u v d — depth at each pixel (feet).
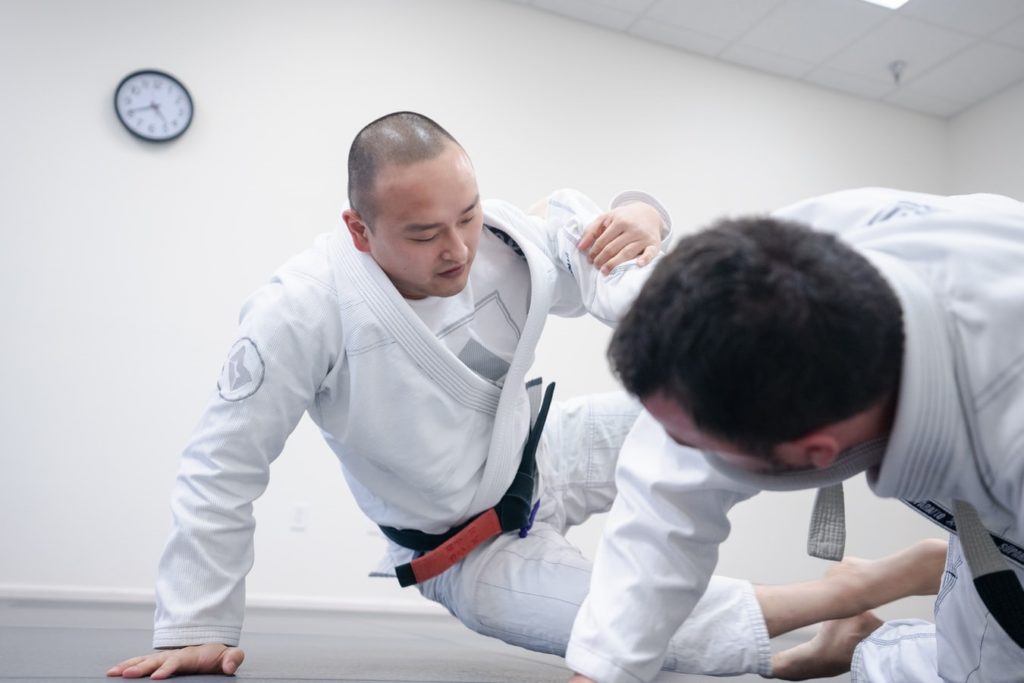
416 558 5.03
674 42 16.67
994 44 16.43
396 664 5.12
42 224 12.59
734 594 4.17
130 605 11.34
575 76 15.93
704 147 16.72
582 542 14.73
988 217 2.46
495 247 4.90
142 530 12.36
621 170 15.97
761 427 2.19
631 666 3.14
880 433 2.39
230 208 13.43
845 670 4.72
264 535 12.98
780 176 17.26
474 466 4.74
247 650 5.58
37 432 12.18
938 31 16.11
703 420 2.25
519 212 5.14
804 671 4.74
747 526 15.79
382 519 5.07
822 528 3.23
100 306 12.67
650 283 2.28
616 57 16.30
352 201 4.32
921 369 2.25
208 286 13.16
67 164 12.80
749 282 2.10
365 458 4.76
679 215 16.29
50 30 12.98
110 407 12.51
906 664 3.89
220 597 4.06
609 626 3.19
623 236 4.69
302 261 4.60
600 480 5.66
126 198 12.98
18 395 12.18
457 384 4.60
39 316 12.41
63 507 12.14
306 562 13.07
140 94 13.15
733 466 2.57
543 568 4.67
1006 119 17.84
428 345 4.49
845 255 2.20
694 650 4.06
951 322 2.33
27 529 11.96
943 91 18.08
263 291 4.51
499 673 4.94
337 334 4.45
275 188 13.69
